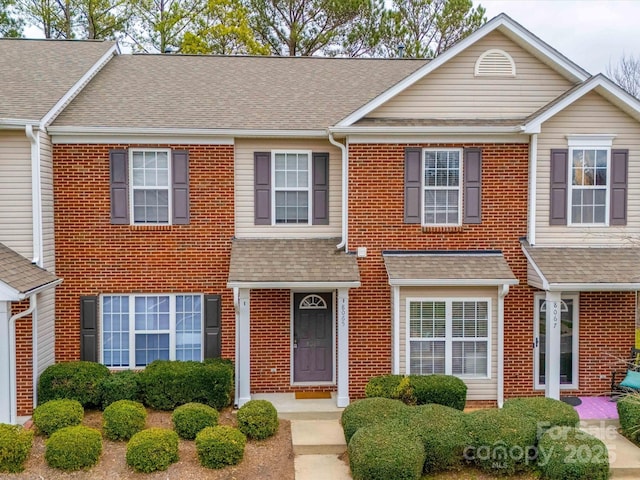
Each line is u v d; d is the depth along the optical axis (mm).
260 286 11977
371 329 13039
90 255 13133
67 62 15891
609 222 12922
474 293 12516
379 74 17078
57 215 12992
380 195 12984
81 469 9164
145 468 9086
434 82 13227
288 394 13336
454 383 11641
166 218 13359
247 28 29641
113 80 15656
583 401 12906
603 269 12211
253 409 10859
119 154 13039
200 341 13578
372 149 12922
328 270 12461
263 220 13625
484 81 13242
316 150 13680
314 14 30516
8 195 11922
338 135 13016
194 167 13312
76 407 10805
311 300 13688
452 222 13125
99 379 11914
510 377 13156
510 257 13086
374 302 13023
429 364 12617
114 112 13570
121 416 10336
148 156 13242
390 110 13234
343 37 30875
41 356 12242
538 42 12930
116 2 31234
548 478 9070
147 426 11000
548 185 12867
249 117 13867
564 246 12938
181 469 9305
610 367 13289
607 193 12891
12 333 10961
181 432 10469
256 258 12797
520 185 12992
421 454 8789
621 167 12844
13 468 9070
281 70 17266
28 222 12000
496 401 12570
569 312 13352
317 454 10352
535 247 12883
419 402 11492
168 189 13289
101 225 13125
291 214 13812
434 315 12531
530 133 12477
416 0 31156
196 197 13352
